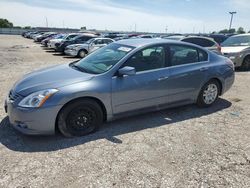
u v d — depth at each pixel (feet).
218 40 54.75
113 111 13.80
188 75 16.17
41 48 83.46
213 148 12.33
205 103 17.92
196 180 9.79
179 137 13.44
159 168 10.54
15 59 49.19
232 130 14.48
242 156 11.64
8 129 13.83
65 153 11.54
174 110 17.57
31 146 12.09
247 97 21.29
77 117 12.88
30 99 11.84
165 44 15.67
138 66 14.42
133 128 14.43
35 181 9.50
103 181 9.60
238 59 34.91
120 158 11.23
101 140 12.88
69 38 69.05
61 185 9.32
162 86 15.11
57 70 14.69
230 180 9.84
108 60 14.58
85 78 13.08
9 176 9.73
